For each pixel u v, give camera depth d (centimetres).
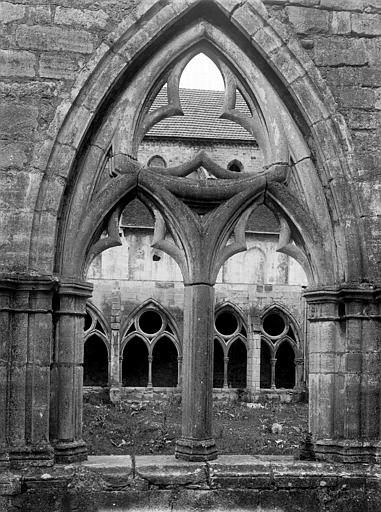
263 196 662
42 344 589
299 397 2673
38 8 610
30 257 589
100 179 639
